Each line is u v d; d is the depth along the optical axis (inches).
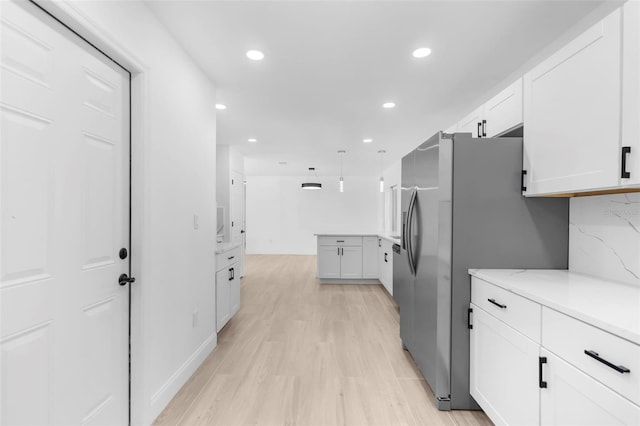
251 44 82.9
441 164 77.0
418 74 100.0
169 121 77.3
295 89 112.1
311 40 80.9
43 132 45.1
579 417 43.4
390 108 131.5
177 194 81.8
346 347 111.3
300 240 372.8
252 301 171.2
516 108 77.2
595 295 51.9
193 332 92.8
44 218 45.4
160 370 73.5
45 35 45.1
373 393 82.4
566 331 45.7
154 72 70.2
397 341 117.0
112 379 60.7
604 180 50.9
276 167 300.0
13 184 40.8
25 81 42.1
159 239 72.4
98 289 56.4
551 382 48.7
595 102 52.6
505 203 76.5
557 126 62.2
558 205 76.2
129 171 65.4
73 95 50.4
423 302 86.7
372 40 80.8
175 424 69.3
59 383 48.1
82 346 52.7
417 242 92.7
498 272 72.3
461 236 76.7
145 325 66.6
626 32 46.9
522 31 76.2
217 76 101.7
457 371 76.2
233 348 110.0
